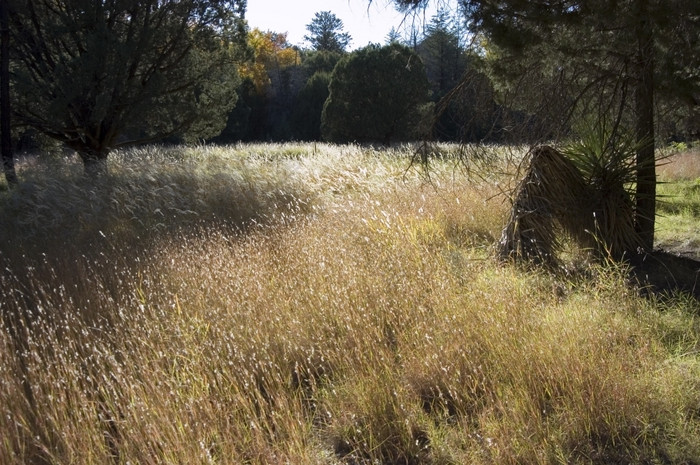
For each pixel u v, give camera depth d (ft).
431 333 13.62
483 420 10.67
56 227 26.76
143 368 11.72
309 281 16.57
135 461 9.81
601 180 20.24
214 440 10.50
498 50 21.71
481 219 24.93
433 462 10.10
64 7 44.45
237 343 13.42
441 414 11.39
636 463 9.65
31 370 11.30
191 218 28.48
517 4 18.06
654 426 10.39
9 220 29.12
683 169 42.96
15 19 42.42
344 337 13.91
